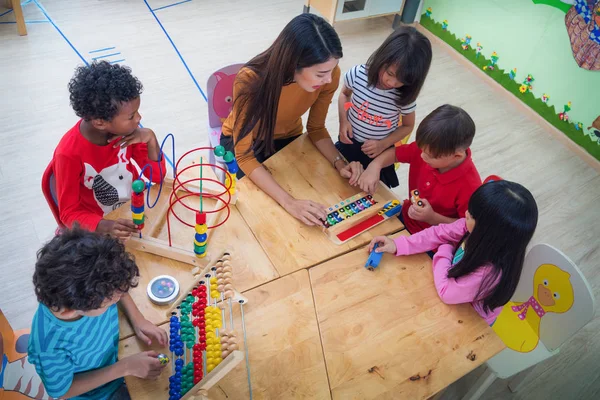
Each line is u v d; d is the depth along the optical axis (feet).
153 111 10.24
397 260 5.19
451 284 4.83
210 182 5.57
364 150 6.71
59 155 5.09
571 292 5.29
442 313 4.79
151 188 5.48
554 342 5.65
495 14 12.14
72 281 3.28
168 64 11.46
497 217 4.65
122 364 3.91
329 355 4.31
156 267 4.74
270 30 13.15
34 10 12.43
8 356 4.82
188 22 12.95
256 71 5.56
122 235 4.75
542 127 11.89
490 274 4.75
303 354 4.28
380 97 6.52
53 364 3.73
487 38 12.55
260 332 4.37
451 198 6.12
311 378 4.14
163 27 12.61
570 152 11.35
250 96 5.52
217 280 4.52
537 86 11.73
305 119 10.68
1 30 11.64
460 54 13.51
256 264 4.88
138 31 12.33
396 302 4.80
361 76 6.70
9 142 9.12
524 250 4.79
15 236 7.72
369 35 13.80
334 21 13.16
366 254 5.18
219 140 7.16
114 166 5.56
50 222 7.97
